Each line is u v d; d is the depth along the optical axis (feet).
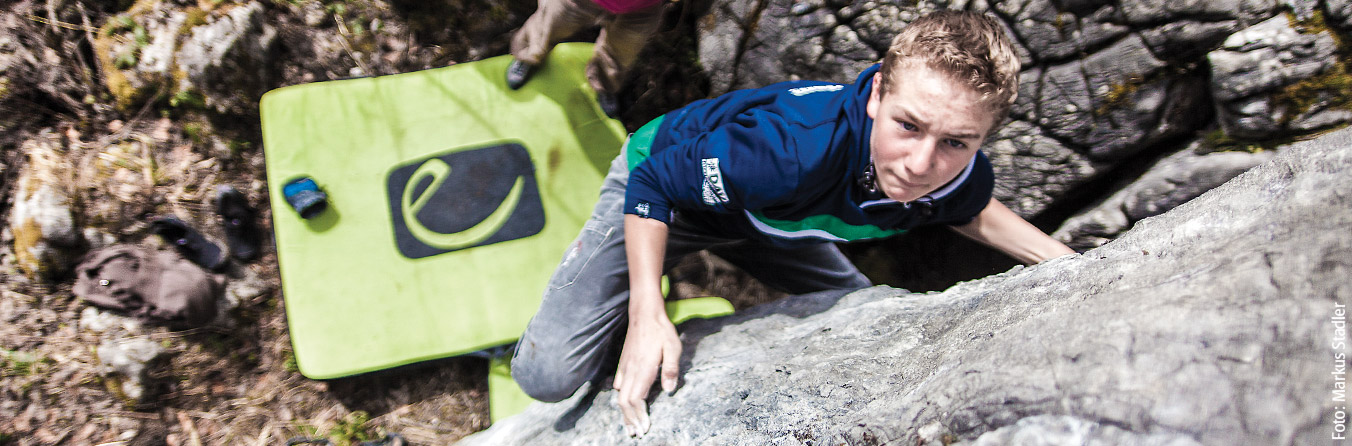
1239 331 2.50
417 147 8.71
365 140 8.66
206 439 8.51
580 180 8.88
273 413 8.76
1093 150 7.67
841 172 5.01
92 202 8.41
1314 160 3.48
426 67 9.44
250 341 8.86
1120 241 4.55
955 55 3.93
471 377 9.12
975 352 3.59
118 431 8.19
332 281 8.39
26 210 8.16
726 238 6.68
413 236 8.55
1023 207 8.37
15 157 8.43
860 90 4.82
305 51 9.18
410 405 9.05
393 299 8.45
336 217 8.50
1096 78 7.30
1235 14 6.53
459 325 8.46
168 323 8.40
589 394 6.55
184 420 8.50
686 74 9.62
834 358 4.95
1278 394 2.26
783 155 4.88
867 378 4.41
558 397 6.68
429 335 8.42
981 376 3.19
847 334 5.45
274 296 9.01
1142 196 7.61
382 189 8.61
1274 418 2.21
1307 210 2.99
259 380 8.84
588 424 5.77
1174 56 6.94
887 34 7.89
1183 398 2.44
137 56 8.54
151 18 8.58
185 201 8.75
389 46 9.38
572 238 8.75
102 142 8.66
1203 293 2.77
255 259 9.00
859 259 9.93
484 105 8.87
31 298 8.18
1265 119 6.72
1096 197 8.22
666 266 6.74
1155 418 2.45
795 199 5.17
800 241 6.09
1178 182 7.36
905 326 5.23
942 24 4.08
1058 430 2.68
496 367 8.62
